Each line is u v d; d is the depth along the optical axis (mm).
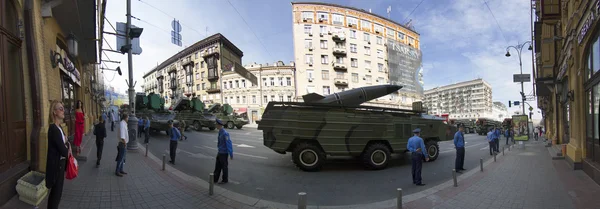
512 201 5168
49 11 5977
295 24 44094
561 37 10219
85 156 7895
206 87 54031
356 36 46656
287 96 43812
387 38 50062
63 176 3531
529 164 9359
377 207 4887
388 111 10000
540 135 30938
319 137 8633
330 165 9367
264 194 5812
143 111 21656
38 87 5469
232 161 9688
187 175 6906
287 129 8812
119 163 6352
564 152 10273
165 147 12641
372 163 8633
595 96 7008
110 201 4672
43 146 5312
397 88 10383
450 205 4984
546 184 6414
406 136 9570
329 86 44312
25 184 4129
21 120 5031
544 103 22609
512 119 22594
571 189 5918
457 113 102875
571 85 9148
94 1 7883
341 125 8789
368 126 8984
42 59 5738
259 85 44562
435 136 10656
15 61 5016
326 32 44750
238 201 5070
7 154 4371
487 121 32125
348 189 6316
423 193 5785
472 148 16391
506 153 13102
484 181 6820
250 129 28672
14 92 4914
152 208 4484
